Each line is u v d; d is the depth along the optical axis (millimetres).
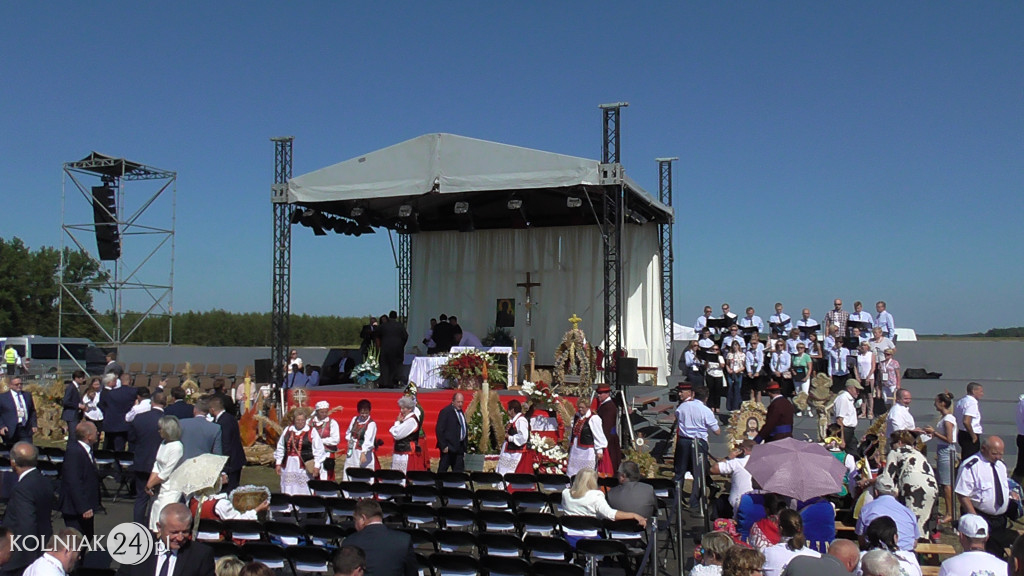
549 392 13414
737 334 17594
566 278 21484
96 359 27844
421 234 22828
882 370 17094
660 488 9703
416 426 10961
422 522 8547
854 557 5719
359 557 4789
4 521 6766
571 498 7949
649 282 21094
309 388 17516
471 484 10055
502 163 15461
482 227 22234
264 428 15414
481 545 7543
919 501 8141
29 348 28984
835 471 7785
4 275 47312
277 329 17000
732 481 9453
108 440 13742
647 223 21219
